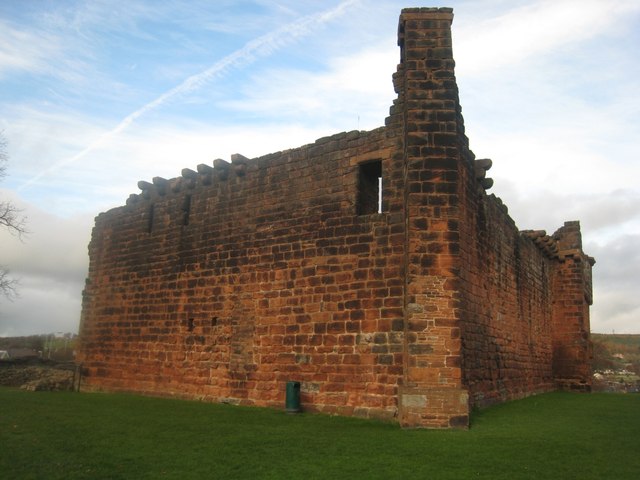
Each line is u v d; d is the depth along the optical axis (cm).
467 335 1709
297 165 2005
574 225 3400
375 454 1088
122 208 2716
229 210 2191
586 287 3450
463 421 1377
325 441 1217
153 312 2405
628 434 1318
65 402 1948
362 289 1742
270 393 1886
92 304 2736
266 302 1977
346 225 1823
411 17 1630
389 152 1775
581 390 3158
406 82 1587
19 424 1406
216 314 2139
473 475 933
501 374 2108
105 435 1284
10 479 910
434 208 1498
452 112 1553
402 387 1414
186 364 2200
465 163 1828
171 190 2458
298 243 1934
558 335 3294
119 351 2516
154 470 973
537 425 1455
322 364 1777
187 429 1381
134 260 2570
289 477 927
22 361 3447
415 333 1433
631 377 7206
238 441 1220
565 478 918
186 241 2336
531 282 2825
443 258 1467
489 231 2100
